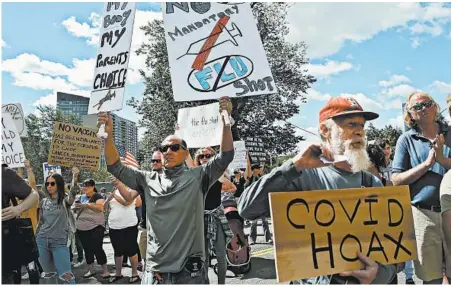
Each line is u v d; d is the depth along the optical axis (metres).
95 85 4.13
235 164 9.61
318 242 2.62
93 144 7.88
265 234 10.24
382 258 2.75
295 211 2.60
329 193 2.70
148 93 26.97
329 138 2.65
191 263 3.48
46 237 5.74
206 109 6.39
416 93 4.02
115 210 6.95
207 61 3.88
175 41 3.96
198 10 3.97
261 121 27.25
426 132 3.98
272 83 3.76
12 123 6.59
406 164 4.09
